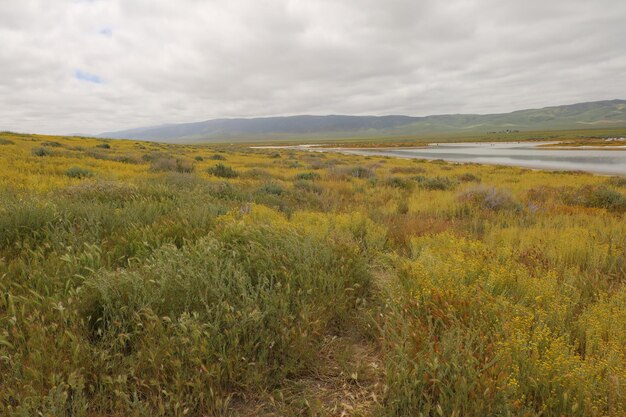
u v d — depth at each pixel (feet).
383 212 30.94
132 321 9.03
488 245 18.83
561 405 7.18
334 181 56.59
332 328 10.86
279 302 10.18
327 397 8.13
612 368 7.79
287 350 8.87
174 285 10.25
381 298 12.06
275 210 27.66
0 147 77.66
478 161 169.99
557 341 8.73
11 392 6.69
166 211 21.04
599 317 10.48
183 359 8.11
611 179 64.39
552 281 12.87
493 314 10.25
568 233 20.85
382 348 9.52
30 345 7.96
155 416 7.01
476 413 6.72
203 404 7.53
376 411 7.23
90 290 10.29
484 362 8.11
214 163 94.63
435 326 9.31
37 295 9.39
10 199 20.29
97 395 7.25
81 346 7.98
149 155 89.51
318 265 12.92
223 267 11.62
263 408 7.80
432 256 15.06
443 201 34.76
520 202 36.68
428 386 7.68
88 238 15.23
